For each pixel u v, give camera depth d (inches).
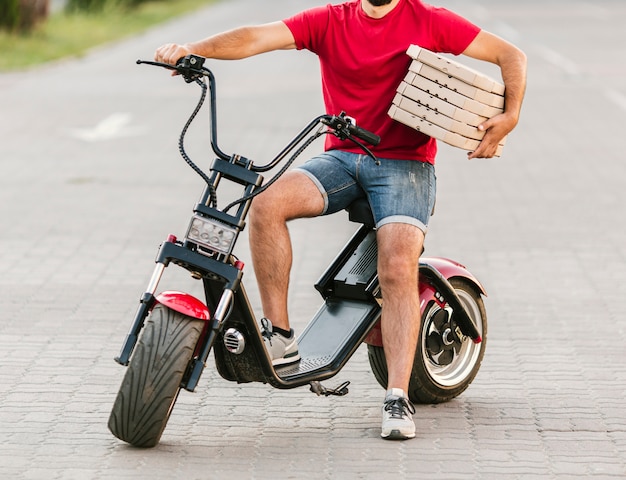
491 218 545.0
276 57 1400.1
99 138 794.8
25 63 1332.4
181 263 248.8
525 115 904.3
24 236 502.6
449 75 265.1
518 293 415.2
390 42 272.4
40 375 314.8
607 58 1339.8
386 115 275.3
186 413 285.0
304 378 266.8
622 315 386.6
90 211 557.3
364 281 284.4
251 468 245.6
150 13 2196.1
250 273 439.5
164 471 242.5
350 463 249.6
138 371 244.2
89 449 255.6
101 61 1392.7
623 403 296.0
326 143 285.6
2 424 272.8
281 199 269.9
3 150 745.6
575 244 493.4
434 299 293.0
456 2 2534.5
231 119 869.8
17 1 1529.3
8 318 375.6
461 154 741.3
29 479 236.8
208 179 251.1
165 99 1009.5
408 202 273.6
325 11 275.7
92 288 416.8
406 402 266.8
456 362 303.1
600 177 650.2
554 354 342.6
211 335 244.8
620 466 249.0
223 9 2388.0
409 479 239.8
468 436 269.9
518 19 1990.7
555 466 248.8
